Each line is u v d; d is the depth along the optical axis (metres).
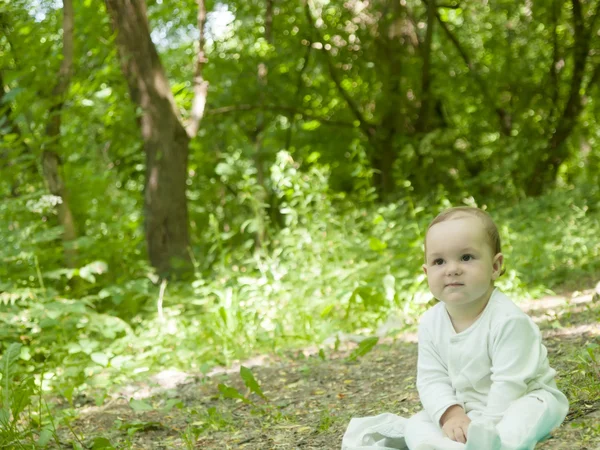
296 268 8.97
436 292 2.97
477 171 17.53
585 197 14.24
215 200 16.72
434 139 15.80
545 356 3.00
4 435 4.21
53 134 9.60
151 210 10.62
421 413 3.10
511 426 2.76
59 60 9.97
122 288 7.88
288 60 16.50
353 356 5.64
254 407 4.79
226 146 17.28
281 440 3.97
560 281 8.92
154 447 4.15
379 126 16.16
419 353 3.14
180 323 7.77
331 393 4.91
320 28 16.36
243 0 16.22
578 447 3.07
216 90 16.23
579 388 3.84
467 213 2.98
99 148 12.45
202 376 6.06
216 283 8.29
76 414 4.98
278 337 7.00
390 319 7.21
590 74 18.14
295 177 9.91
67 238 9.43
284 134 17.50
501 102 18.30
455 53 18.66
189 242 10.76
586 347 4.59
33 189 9.56
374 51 15.95
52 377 6.01
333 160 17.11
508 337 2.88
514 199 15.90
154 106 10.72
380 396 4.61
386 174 15.96
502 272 3.02
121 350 6.96
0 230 7.93
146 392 5.73
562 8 17.69
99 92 11.77
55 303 6.84
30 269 7.89
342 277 8.51
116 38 10.70
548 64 18.19
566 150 17.27
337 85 16.36
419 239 9.34
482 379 2.95
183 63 16.94
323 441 3.86
